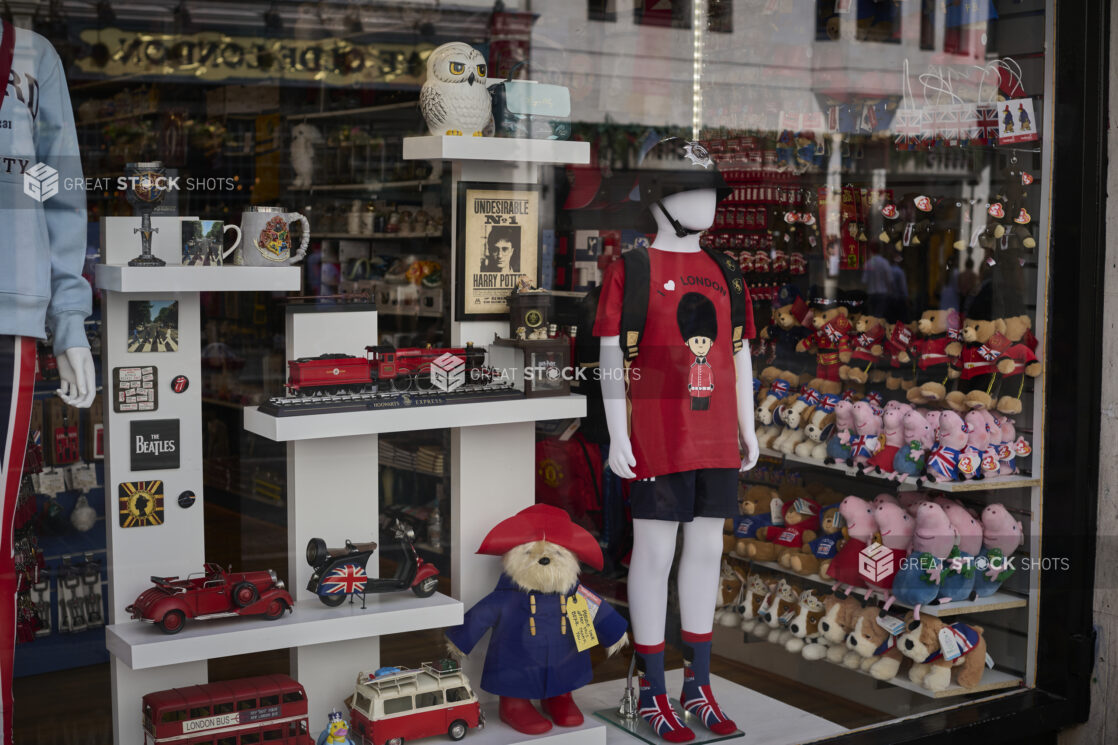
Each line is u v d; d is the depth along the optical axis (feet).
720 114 10.23
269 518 8.12
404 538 8.43
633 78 9.70
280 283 7.92
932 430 11.04
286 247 8.00
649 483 9.13
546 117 9.06
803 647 10.59
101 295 7.57
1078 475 11.13
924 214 11.23
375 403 8.10
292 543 8.17
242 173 8.32
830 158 10.86
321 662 8.24
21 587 7.55
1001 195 11.25
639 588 9.36
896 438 11.02
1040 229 11.17
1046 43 11.07
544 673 8.54
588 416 9.16
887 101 11.03
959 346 11.29
